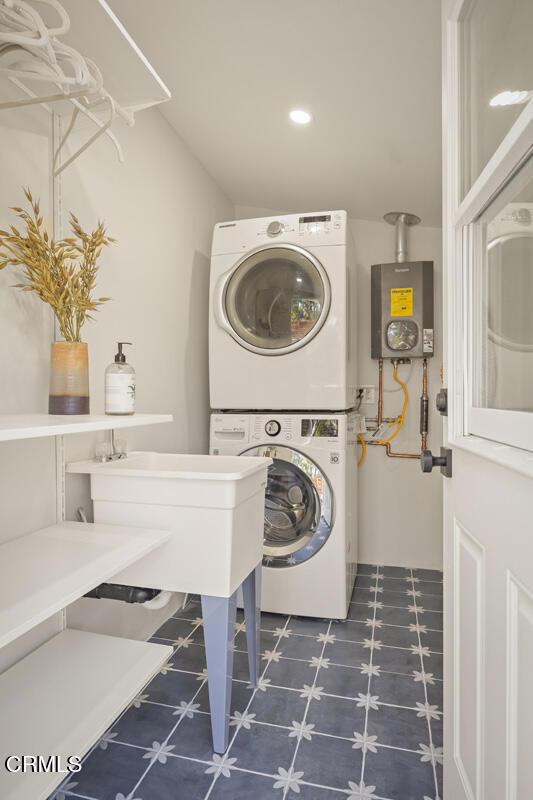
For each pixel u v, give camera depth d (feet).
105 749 4.70
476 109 3.26
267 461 5.57
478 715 2.91
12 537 4.39
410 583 9.07
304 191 9.06
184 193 7.95
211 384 7.92
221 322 7.79
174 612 7.65
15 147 4.42
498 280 2.96
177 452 7.74
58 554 3.99
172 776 4.38
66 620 5.12
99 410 5.75
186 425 8.07
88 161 5.50
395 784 4.31
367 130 6.63
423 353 9.32
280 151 7.69
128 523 4.89
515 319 2.68
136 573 4.90
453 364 3.58
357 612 7.82
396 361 9.84
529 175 2.45
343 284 7.38
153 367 7.00
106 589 4.96
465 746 3.19
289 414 7.66
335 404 7.43
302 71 5.61
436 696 5.57
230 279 7.82
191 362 8.26
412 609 7.94
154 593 4.97
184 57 5.66
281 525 7.81
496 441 2.92
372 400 10.01
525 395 2.54
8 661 4.31
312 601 7.48
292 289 7.64
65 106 4.76
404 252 9.61
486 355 3.22
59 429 3.47
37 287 4.25
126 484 4.88
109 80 4.17
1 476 4.29
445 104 3.72
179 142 7.73
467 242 3.52
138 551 4.07
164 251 7.30
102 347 5.82
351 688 5.72
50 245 4.51
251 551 5.27
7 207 4.34
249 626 5.67
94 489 5.00
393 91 5.71
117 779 4.33
